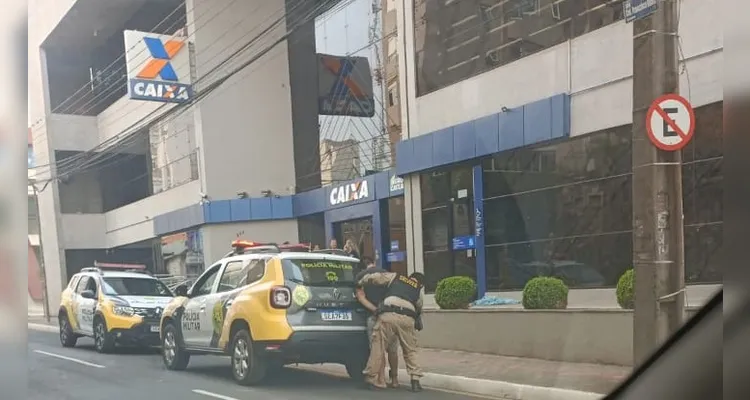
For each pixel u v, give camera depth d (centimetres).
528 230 1329
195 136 2186
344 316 895
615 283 1165
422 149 1562
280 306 862
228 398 823
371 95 2217
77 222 2898
